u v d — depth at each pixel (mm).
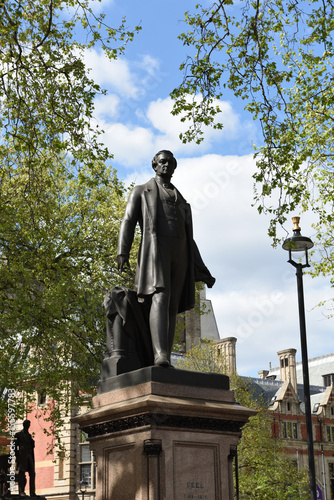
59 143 14648
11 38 13000
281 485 37156
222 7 11719
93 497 40656
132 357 8211
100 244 25500
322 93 18484
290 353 72688
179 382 7621
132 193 8578
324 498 63594
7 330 23781
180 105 13117
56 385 23859
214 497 7336
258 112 13570
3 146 16766
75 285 23828
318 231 22703
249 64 12680
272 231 14586
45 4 14117
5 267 22422
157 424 7176
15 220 21797
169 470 7113
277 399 65000
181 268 8477
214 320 70125
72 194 25891
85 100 14539
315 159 20750
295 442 64062
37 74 14164
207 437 7492
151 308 8141
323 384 79625
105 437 7703
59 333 22484
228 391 7945
